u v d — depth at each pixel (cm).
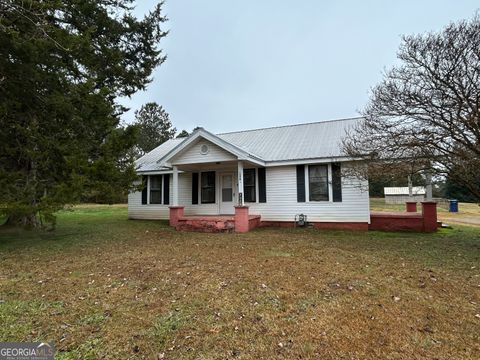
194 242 814
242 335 290
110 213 1892
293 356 253
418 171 772
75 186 669
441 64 695
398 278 466
